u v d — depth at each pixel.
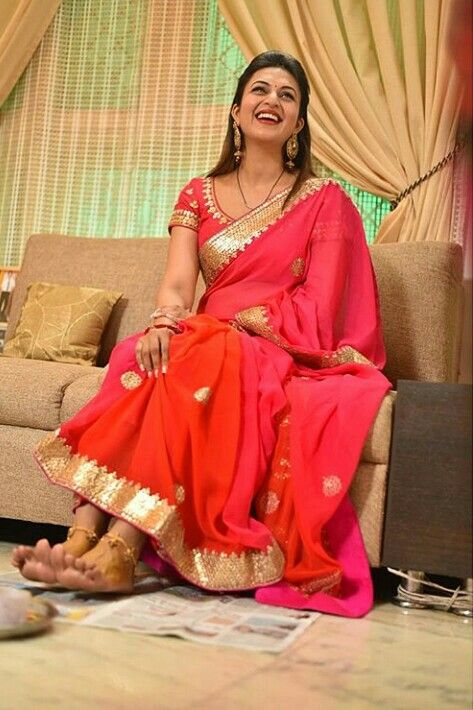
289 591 1.73
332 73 3.30
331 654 1.39
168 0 3.76
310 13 3.37
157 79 3.75
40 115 3.88
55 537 2.54
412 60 3.20
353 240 2.32
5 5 3.89
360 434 1.81
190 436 1.80
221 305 2.28
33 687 1.12
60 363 2.60
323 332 2.14
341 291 2.22
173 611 1.58
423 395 1.79
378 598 1.93
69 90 3.88
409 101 3.19
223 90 3.65
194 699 1.12
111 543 1.68
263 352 2.03
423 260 2.53
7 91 3.91
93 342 2.93
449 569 1.75
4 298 3.52
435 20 3.14
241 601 1.72
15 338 2.98
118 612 1.54
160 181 3.72
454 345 2.58
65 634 1.39
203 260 2.38
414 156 3.18
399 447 1.80
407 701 1.17
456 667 1.37
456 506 1.75
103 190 3.80
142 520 1.70
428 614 1.78
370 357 2.22
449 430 1.76
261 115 2.38
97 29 3.87
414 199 3.14
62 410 2.23
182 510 1.76
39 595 1.63
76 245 3.22
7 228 3.90
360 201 3.37
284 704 1.12
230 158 2.49
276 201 2.35
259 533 1.76
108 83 3.83
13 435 2.26
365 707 1.13
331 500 1.78
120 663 1.26
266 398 1.89
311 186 2.35
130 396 1.87
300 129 2.47
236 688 1.18
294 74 2.45
